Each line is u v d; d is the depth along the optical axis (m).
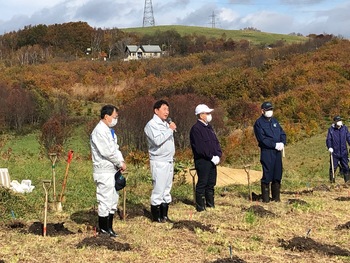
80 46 86.81
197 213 9.12
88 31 89.31
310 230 7.98
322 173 17.95
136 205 10.00
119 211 9.20
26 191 11.31
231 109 34.31
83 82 55.78
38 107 41.03
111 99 50.59
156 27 108.25
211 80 47.69
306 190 12.61
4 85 43.53
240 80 44.84
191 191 12.28
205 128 9.37
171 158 8.45
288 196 11.57
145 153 23.73
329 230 8.03
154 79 54.53
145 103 27.00
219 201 10.62
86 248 6.59
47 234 7.41
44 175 14.38
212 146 9.37
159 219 8.43
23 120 39.84
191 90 44.66
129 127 26.02
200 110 9.34
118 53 88.62
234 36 99.25
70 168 16.36
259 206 9.52
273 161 10.48
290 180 14.91
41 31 86.44
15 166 16.55
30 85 49.16
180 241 7.12
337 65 45.41
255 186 13.52
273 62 53.75
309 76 43.50
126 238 7.24
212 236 7.38
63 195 10.32
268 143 10.41
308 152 23.30
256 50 67.44
